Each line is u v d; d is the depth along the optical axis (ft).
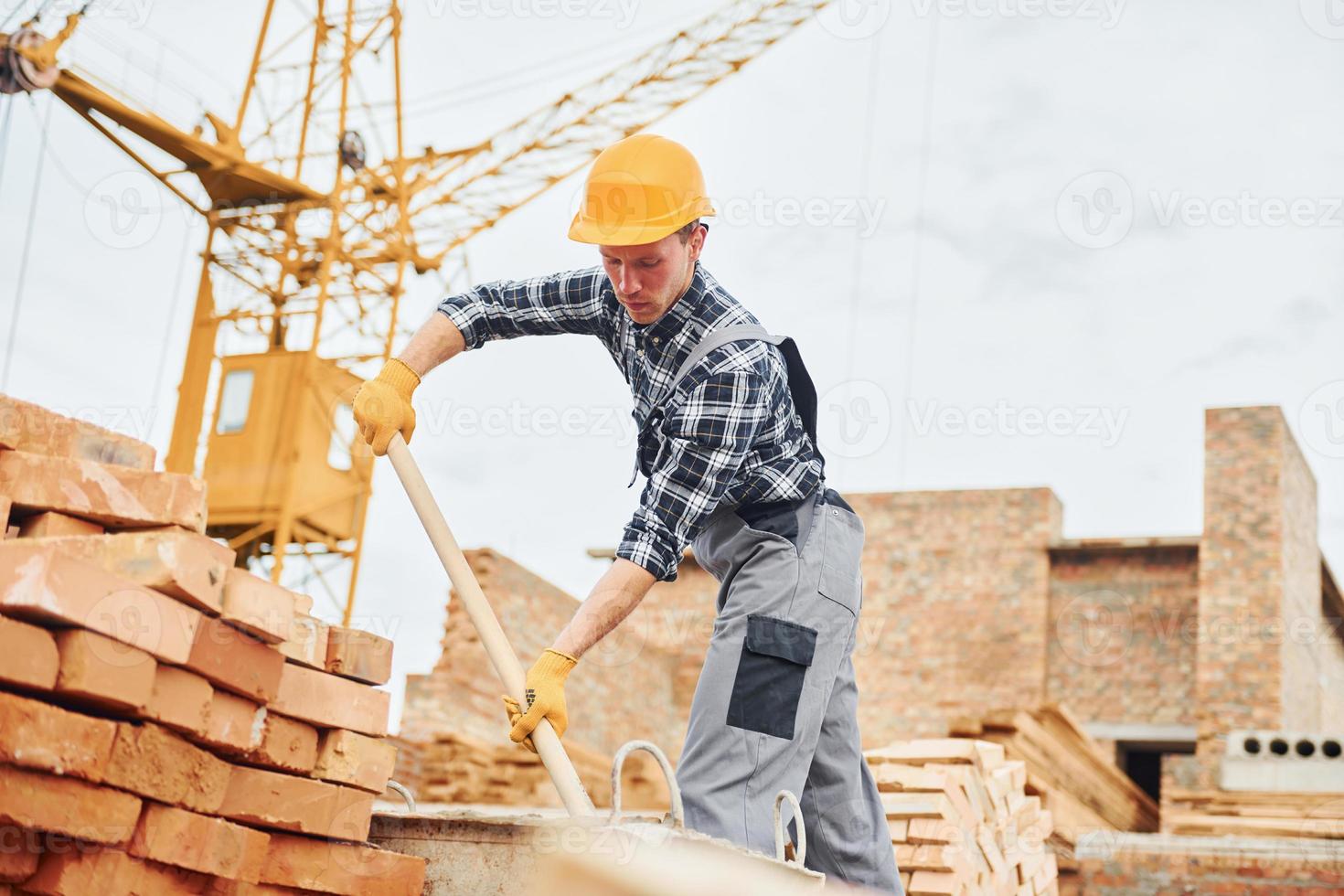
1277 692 52.49
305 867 9.46
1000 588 60.03
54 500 8.71
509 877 9.59
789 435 10.66
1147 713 56.85
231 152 78.84
